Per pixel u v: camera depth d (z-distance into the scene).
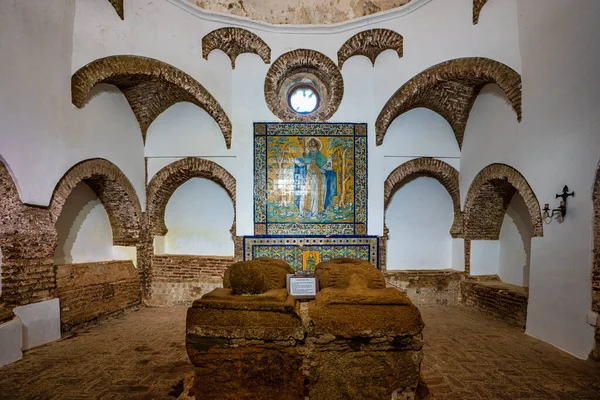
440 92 7.67
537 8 5.65
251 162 7.93
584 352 4.74
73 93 6.04
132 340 5.57
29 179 5.15
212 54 7.71
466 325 6.41
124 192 7.55
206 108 7.73
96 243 7.56
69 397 3.72
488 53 6.52
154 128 8.22
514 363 4.62
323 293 3.34
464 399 3.70
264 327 3.01
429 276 8.21
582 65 4.82
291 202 7.91
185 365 4.56
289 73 8.17
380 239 7.93
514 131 6.38
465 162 8.11
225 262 8.00
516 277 7.59
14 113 4.88
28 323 5.10
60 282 5.96
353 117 7.94
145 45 6.86
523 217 7.41
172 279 8.22
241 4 7.70
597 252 4.64
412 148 8.26
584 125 4.79
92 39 6.20
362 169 7.95
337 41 7.79
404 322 3.01
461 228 8.33
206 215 8.73
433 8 7.18
